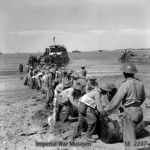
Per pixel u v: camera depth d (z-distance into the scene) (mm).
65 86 8094
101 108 5977
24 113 9297
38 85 15234
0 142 6383
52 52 42719
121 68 5020
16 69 35719
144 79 17812
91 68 32688
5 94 13656
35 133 6965
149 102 9859
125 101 4871
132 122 4793
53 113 8508
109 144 5980
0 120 8320
